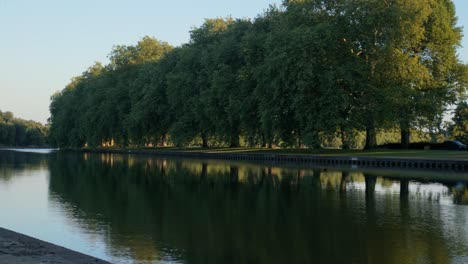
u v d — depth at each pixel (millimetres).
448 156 62625
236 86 84000
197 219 29688
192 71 97750
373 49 67625
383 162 62500
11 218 29984
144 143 120250
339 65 69562
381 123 69500
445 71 73500
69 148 153875
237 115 82688
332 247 23219
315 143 67938
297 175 55750
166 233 25984
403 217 30156
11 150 161375
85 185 47594
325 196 38844
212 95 86312
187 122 96625
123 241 24188
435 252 22422
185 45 107438
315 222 28781
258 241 24375
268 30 85750
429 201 36031
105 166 74500
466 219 29406
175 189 44125
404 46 69312
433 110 69938
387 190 41875
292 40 69125
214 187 45375
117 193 41500
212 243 23891
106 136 125625
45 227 27312
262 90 74375
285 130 75062
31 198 38312
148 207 34125
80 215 31031
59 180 52469
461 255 21891
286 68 68125
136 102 112188
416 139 91562
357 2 69875
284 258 21562
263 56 79875
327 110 66938
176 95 97438
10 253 18281
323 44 67062
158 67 108000
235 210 32844
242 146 112625
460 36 75938
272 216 30625
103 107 122688
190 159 91500
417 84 69875
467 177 50500
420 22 68125
